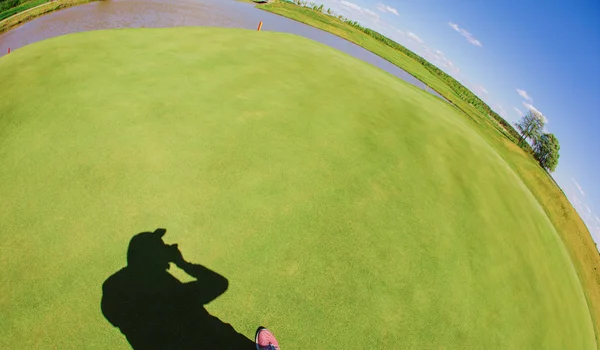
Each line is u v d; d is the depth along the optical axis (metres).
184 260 3.54
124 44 8.35
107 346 2.80
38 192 3.93
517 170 19.75
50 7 31.03
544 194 18.25
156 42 8.84
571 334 5.68
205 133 5.48
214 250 3.72
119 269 3.33
